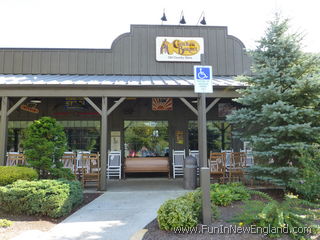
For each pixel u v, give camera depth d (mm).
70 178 6215
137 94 7098
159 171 9344
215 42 10156
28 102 9406
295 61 6184
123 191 6902
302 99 5902
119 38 9906
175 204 4008
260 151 6203
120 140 9719
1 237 3713
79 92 7012
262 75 6098
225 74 10023
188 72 9945
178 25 10086
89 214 4898
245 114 6332
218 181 7941
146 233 3834
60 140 6227
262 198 5504
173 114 9984
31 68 9664
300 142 5457
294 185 4957
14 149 9570
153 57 9930
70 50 9781
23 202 4680
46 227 4215
